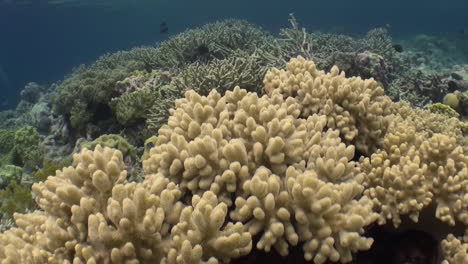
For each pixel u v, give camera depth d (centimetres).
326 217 231
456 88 892
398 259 304
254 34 1285
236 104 327
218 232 216
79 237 226
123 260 211
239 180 253
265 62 858
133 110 823
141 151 759
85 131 995
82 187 238
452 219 266
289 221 233
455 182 274
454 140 291
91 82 993
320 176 258
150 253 215
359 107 357
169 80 955
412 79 988
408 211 276
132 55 1373
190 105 321
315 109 364
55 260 222
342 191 243
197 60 1092
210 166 254
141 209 213
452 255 265
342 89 358
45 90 2348
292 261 255
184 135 300
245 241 216
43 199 251
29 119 1686
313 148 271
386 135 357
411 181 273
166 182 253
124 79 970
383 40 1534
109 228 213
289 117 295
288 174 243
